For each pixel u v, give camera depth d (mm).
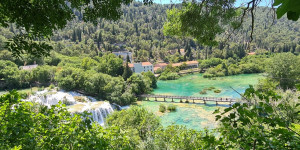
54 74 44156
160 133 8633
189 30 5168
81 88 37656
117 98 31688
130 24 154125
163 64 83250
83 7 4168
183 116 25188
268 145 2178
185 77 63406
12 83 40031
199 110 27312
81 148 3223
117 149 3867
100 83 34250
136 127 15586
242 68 60219
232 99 29516
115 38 124438
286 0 858
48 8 3068
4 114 3092
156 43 121188
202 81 52938
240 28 5023
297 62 25703
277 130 2057
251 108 2047
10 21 3199
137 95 37906
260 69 58156
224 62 62781
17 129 3031
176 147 7012
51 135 3301
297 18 892
